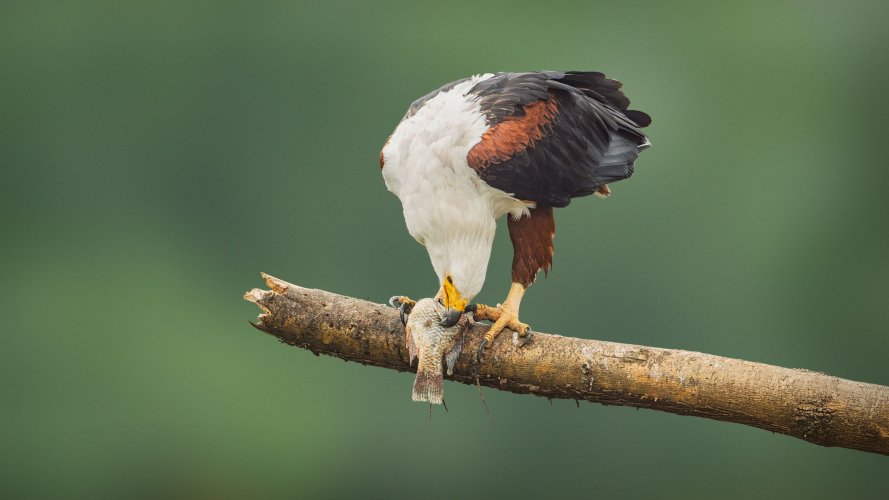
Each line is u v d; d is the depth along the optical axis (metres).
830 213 25.05
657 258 23.59
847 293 23.81
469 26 27.66
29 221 27.66
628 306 23.11
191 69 28.41
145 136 28.33
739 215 24.80
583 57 26.73
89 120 28.52
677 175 25.17
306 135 27.44
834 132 26.23
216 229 27.05
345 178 26.81
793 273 23.89
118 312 24.81
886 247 24.61
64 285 25.73
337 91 27.66
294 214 26.64
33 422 21.84
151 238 27.12
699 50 26.91
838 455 19.27
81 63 28.77
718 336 23.28
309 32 28.17
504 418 19.64
